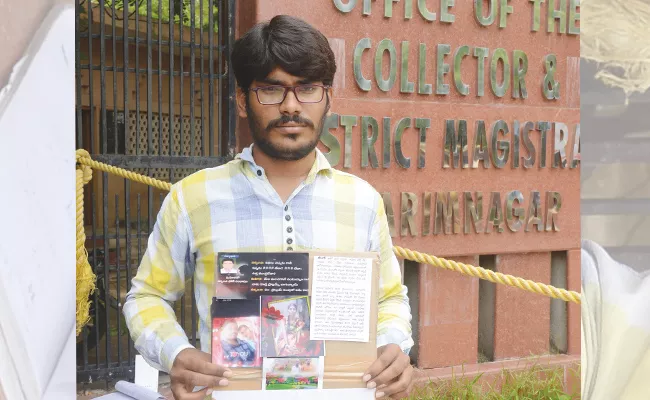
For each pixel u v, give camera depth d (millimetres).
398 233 4684
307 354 1605
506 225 5051
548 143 5188
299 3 4328
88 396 4320
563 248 5254
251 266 1608
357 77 4484
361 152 4527
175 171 4547
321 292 1617
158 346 1699
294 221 1723
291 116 1641
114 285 5480
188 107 5945
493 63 4934
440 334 4867
